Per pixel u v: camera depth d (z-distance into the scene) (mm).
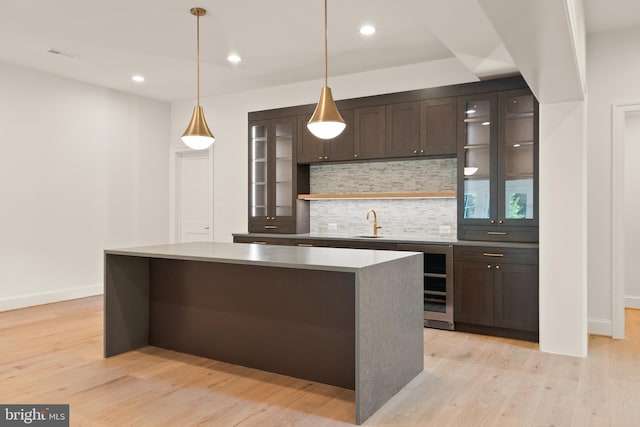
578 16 2871
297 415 2535
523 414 2541
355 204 5480
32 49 4574
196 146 3652
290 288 3152
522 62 2666
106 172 6070
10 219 5098
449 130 4535
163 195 6820
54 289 5512
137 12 3697
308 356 3082
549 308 3631
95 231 5945
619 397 2764
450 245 4250
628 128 5438
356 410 2418
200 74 5387
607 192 4172
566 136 3586
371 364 2553
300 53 4652
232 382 3037
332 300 2986
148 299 3848
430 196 4676
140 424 2416
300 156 5469
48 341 3924
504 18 2051
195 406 2645
